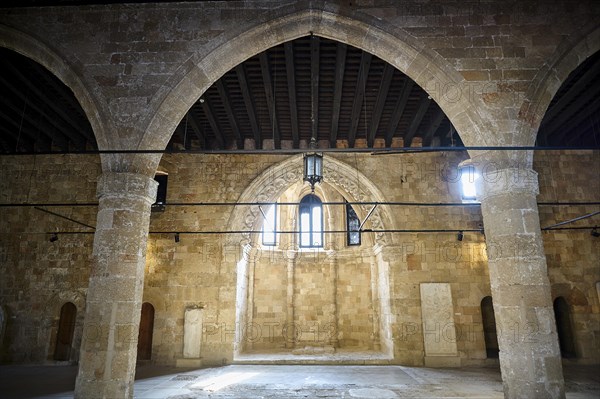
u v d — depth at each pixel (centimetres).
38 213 1570
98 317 696
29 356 1462
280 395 1014
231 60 823
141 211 759
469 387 1094
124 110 783
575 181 1560
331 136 1528
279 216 2127
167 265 1532
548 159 1580
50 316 1496
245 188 1588
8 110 1314
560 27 789
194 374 1307
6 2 821
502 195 738
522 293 692
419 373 1311
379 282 1783
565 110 1294
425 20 802
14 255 1538
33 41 809
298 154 1599
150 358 1498
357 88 1194
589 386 1091
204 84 820
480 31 794
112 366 678
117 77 796
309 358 1546
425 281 1515
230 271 1529
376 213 1595
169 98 788
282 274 2034
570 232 1530
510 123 759
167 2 824
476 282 1507
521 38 788
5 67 1045
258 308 1973
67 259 1534
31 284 1518
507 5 803
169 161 1617
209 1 826
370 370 1373
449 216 1559
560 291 1485
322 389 1081
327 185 2133
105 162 764
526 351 670
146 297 1507
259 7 820
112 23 820
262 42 822
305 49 1007
